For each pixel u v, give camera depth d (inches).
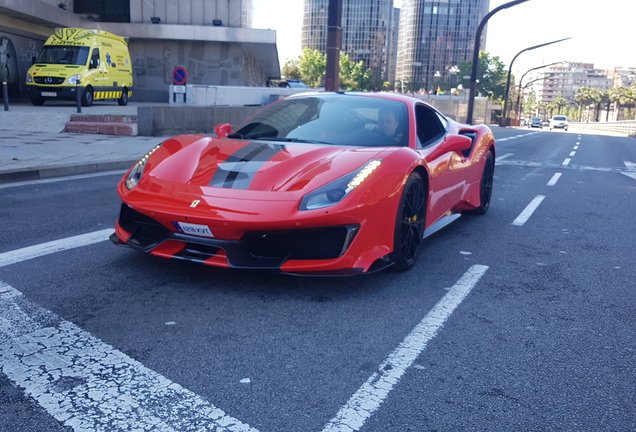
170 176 131.3
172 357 91.8
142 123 489.4
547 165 460.8
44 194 235.3
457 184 184.7
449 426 74.8
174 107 508.1
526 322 114.4
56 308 110.7
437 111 191.5
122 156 352.8
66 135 464.1
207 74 1043.9
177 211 118.3
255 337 100.7
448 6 5861.2
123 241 133.3
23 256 144.1
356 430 72.7
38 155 339.0
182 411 75.7
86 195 237.3
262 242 121.3
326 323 108.5
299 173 126.0
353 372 89.0
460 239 186.2
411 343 101.0
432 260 157.9
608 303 128.4
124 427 71.3
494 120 2982.3
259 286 127.7
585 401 83.4
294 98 180.5
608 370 94.1
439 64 5930.1
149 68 1035.3
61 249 151.5
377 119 159.8
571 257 168.4
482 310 120.0
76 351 92.6
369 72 4222.4
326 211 115.6
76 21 917.8
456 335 105.9
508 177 362.6
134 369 87.2
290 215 114.4
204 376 85.8
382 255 128.2
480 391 84.9
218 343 97.7
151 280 129.0
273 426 72.9
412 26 5940.0
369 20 5841.5
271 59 1353.3
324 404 79.0
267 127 161.9
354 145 148.6
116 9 1036.5
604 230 209.5
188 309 112.6
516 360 96.3
